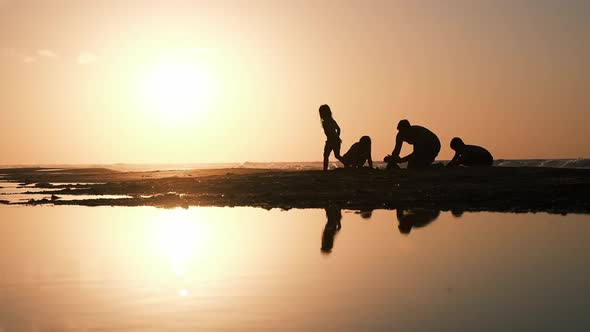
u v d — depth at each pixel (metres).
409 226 9.90
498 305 4.83
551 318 4.44
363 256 7.21
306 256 7.33
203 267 6.75
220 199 16.12
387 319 4.51
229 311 4.82
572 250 7.32
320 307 4.89
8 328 4.45
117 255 7.73
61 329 4.40
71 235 9.82
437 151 19.23
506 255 7.06
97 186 24.28
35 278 6.27
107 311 4.89
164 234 9.70
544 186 14.47
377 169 19.36
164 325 4.47
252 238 9.03
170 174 30.59
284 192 16.61
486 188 14.71
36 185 28.48
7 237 9.73
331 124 19.56
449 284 5.61
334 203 14.19
